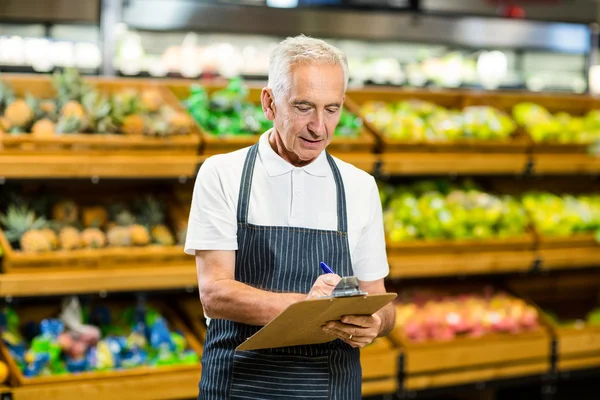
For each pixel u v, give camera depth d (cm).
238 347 179
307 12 528
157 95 387
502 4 595
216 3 506
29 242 337
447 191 448
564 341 415
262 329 172
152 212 380
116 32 487
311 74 183
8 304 360
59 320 348
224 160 203
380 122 416
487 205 425
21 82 375
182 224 374
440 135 424
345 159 384
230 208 200
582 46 598
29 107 350
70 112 355
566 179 492
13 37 475
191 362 343
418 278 448
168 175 352
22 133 347
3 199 371
